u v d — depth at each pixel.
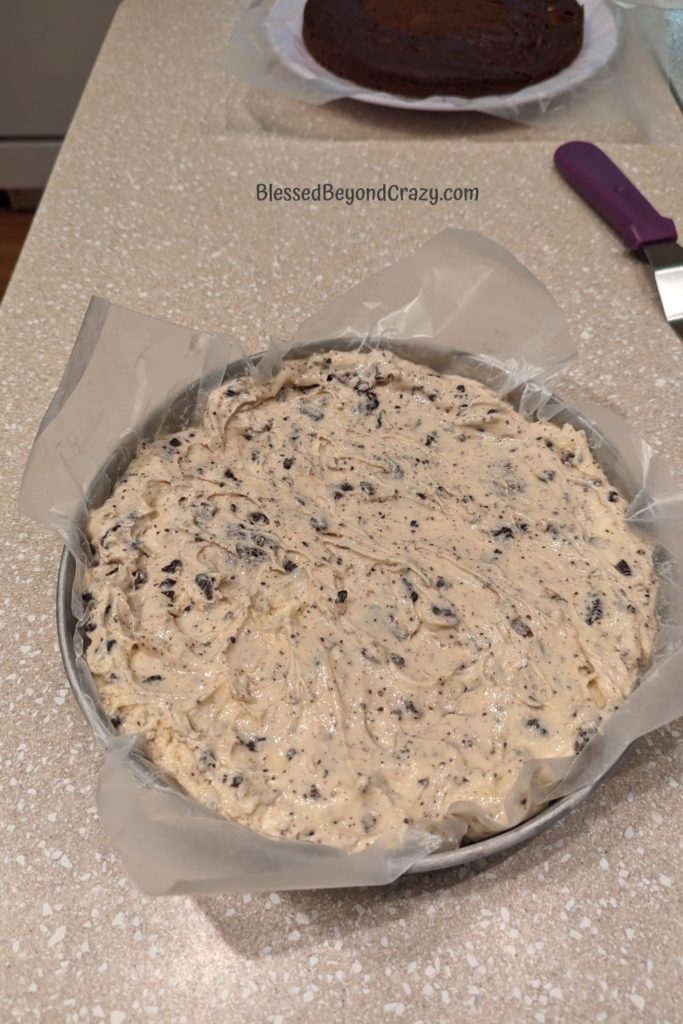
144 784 0.43
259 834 0.43
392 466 0.54
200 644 0.48
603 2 0.84
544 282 0.68
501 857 0.46
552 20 0.79
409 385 0.57
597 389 0.62
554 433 0.55
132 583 0.49
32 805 0.47
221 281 0.68
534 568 0.50
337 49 0.77
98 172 0.75
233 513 0.52
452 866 0.43
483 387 0.57
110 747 0.44
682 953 0.44
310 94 0.78
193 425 0.56
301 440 0.55
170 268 0.69
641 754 0.49
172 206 0.73
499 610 0.48
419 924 0.45
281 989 0.43
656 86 0.80
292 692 0.46
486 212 0.73
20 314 0.65
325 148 0.77
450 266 0.59
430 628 0.48
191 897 0.45
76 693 0.45
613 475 0.54
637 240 0.68
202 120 0.79
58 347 0.64
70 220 0.71
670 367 0.63
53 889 0.45
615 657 0.47
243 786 0.44
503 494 0.53
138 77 0.83
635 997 0.43
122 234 0.71
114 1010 0.43
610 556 0.51
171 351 0.55
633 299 0.67
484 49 0.77
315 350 0.58
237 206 0.73
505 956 0.44
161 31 0.87
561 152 0.74
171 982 0.43
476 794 0.45
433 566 0.50
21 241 1.22
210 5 0.90
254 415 0.55
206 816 0.43
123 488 0.52
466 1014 0.43
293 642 0.47
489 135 0.78
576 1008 0.43
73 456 0.52
